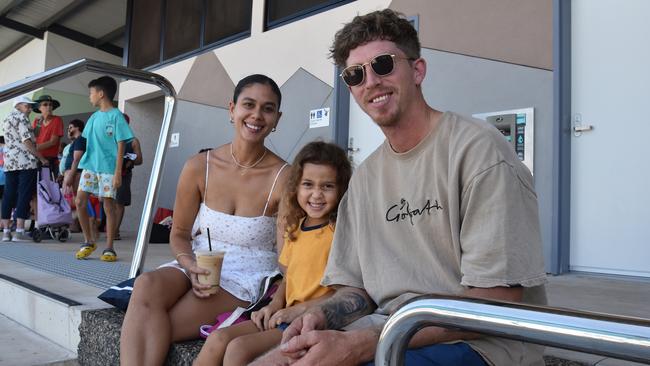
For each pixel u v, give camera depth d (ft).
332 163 5.98
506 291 3.74
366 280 4.74
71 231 25.58
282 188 6.80
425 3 14.35
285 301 6.11
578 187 11.91
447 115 4.46
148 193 9.55
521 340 2.52
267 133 6.98
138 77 9.11
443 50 13.94
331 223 5.92
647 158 10.98
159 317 5.86
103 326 7.14
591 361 5.16
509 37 12.71
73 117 39.93
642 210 11.00
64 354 7.99
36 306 9.18
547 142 12.05
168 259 15.08
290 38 18.51
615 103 11.46
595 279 11.07
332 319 4.56
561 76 11.83
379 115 4.58
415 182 4.48
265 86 6.84
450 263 4.30
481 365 3.87
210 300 6.34
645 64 11.09
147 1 27.25
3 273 11.82
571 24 12.10
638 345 2.14
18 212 19.98
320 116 17.28
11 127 19.45
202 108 22.58
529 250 3.80
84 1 34.42
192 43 23.86
